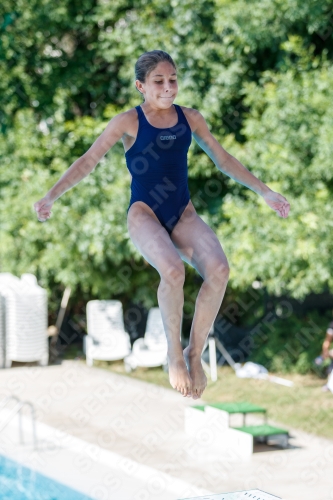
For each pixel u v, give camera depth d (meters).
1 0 43.47
